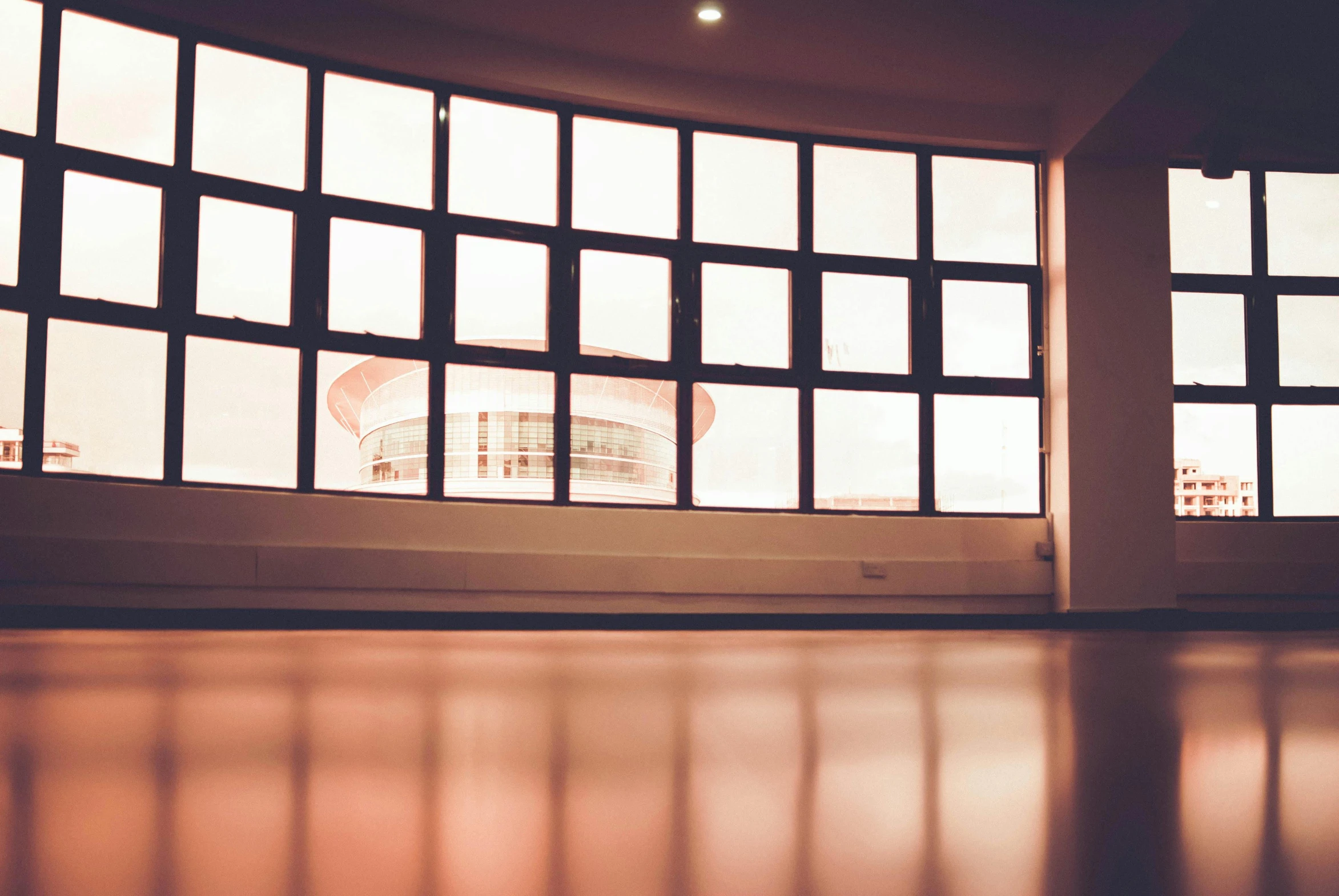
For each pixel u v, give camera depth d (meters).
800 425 7.41
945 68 7.10
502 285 6.89
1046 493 7.62
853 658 3.51
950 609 7.34
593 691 2.19
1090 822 0.85
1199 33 5.69
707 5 6.34
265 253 6.26
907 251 7.68
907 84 7.33
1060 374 7.49
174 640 4.39
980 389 7.65
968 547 7.47
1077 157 7.48
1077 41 6.71
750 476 7.31
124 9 5.87
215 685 2.26
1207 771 1.14
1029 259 7.80
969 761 1.20
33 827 0.81
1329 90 6.76
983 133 7.62
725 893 0.62
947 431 7.61
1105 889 0.64
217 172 6.12
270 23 6.18
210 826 0.82
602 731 1.49
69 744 1.32
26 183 5.59
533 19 6.54
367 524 6.25
